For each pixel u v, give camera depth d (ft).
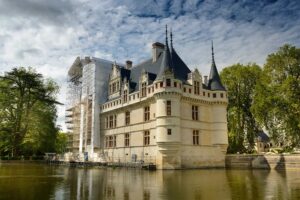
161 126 144.25
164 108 144.77
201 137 158.10
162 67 150.61
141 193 58.90
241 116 185.06
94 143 199.41
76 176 99.09
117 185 72.43
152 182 80.12
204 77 176.45
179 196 54.90
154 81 150.61
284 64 160.45
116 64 203.00
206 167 155.12
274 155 146.00
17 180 82.58
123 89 183.62
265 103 155.43
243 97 187.32
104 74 211.61
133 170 136.56
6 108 187.62
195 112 158.92
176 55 173.27
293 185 72.18
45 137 201.98
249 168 153.58
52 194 56.85
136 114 170.81
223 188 66.69
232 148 185.57
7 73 184.85
